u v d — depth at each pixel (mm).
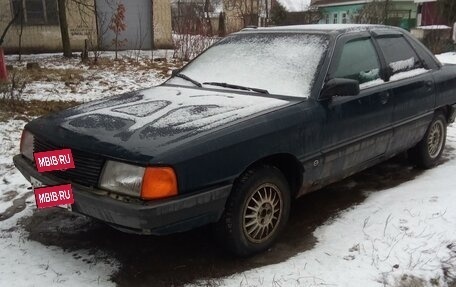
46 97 8875
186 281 3221
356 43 4379
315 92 3814
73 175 3207
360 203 4465
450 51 18891
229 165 3184
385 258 3443
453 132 7160
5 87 8164
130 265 3416
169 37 19734
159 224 2916
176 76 4625
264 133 3367
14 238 3789
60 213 4250
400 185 4906
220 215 3250
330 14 40188
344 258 3459
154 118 3410
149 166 2879
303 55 4102
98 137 3176
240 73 4227
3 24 16172
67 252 3584
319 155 3812
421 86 4949
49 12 16938
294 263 3400
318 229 3959
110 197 2975
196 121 3324
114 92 9945
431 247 3574
